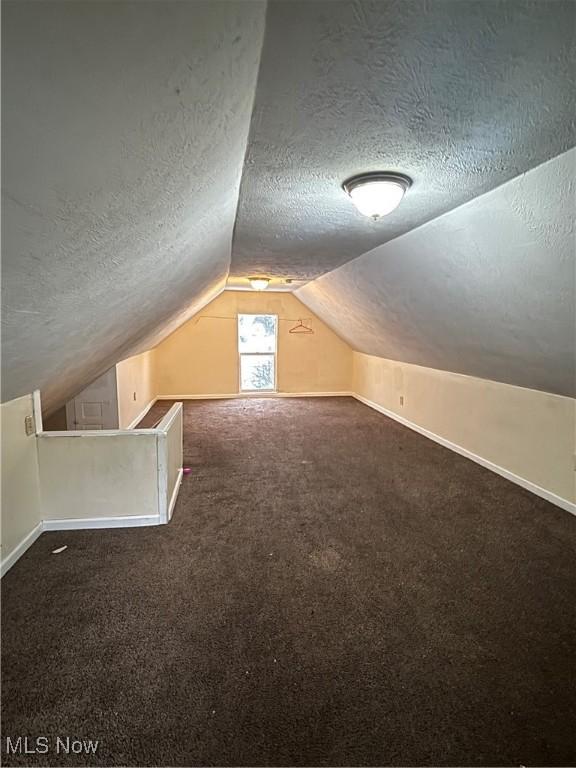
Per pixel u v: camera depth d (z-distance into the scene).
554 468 3.06
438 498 3.16
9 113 0.64
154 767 1.22
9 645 1.67
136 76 0.73
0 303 1.17
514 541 2.54
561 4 0.84
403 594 2.04
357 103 1.20
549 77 1.09
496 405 3.66
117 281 1.77
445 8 0.85
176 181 1.26
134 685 1.50
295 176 1.74
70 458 2.56
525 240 1.93
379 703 1.44
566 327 2.23
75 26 0.57
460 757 1.26
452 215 2.17
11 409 2.24
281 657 1.64
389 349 5.29
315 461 4.00
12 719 1.36
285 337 7.11
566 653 1.67
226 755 1.26
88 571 2.20
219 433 4.94
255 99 1.17
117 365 4.25
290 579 2.15
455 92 1.15
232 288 6.59
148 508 2.69
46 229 0.99
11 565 2.22
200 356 6.92
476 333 3.05
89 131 0.78
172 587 2.07
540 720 1.38
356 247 3.05
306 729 1.35
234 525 2.72
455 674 1.57
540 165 1.58
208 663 1.60
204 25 0.72
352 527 2.71
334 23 0.87
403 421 5.42
